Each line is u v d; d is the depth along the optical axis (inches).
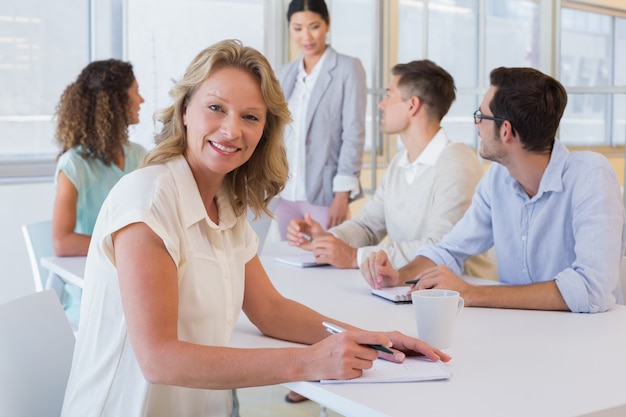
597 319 72.2
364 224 115.6
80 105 114.5
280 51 196.5
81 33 172.9
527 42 140.1
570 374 55.2
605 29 127.6
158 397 59.1
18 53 166.6
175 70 184.5
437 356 57.9
